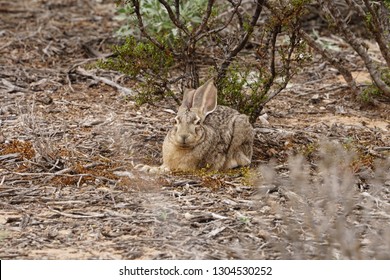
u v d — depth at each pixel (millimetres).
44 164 12531
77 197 11398
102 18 23422
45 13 23672
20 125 14703
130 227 10445
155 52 13961
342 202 11172
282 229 10289
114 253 9703
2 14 23375
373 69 16109
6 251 9719
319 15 21969
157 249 9820
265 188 11711
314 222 10375
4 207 11055
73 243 9992
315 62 19609
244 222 10555
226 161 13141
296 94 17594
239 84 14406
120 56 13945
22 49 20156
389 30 16453
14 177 12094
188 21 18000
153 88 14125
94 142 13945
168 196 11492
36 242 10000
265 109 16594
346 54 20344
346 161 12602
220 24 18828
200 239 10078
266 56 15094
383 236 10023
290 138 14648
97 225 10508
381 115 16562
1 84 17484
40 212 10906
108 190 11641
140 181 11891
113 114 15609
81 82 17938
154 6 18438
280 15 13656
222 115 13344
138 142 14086
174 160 12742
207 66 17891
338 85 18188
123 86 17797
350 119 16234
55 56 19781
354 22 21406
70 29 22125
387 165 12742
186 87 14203
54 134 14148
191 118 12648
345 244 9602
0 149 13305
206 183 11945
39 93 17047
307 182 11805
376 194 11586
